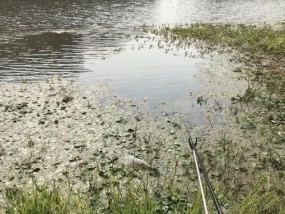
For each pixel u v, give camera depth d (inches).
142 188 289.9
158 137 395.2
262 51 801.6
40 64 717.3
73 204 256.8
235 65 694.5
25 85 579.5
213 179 302.4
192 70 669.9
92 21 1302.9
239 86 569.3
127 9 1652.3
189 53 810.8
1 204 275.0
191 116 455.5
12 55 789.2
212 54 792.9
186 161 341.4
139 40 970.1
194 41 942.4
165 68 686.5
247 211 243.4
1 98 515.2
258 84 573.0
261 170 323.0
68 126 419.2
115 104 495.5
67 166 332.2
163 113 464.4
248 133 402.9
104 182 302.4
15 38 971.3
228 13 1652.3
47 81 596.1
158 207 257.8
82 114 457.1
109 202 263.0
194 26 1187.9
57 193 257.8
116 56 786.8
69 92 543.8
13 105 485.7
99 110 471.8
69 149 365.1
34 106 483.5
